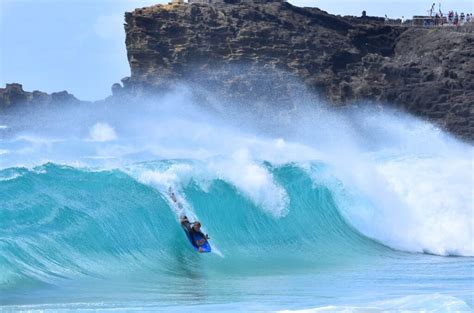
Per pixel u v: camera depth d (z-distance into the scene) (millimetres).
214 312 90500
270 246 141375
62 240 113688
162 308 92875
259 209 143875
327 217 152875
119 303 96000
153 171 132750
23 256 107562
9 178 116750
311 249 144250
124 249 120312
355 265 134125
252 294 103500
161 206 128500
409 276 121688
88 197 121750
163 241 125500
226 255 133250
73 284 106688
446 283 114000
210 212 136250
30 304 94000
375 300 98312
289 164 154625
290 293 104625
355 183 160500
